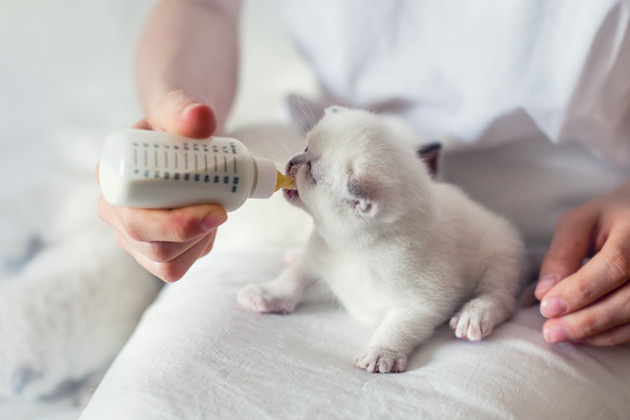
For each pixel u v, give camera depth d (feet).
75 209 2.43
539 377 1.36
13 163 2.83
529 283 1.82
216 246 1.99
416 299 1.58
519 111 1.85
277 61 3.05
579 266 1.60
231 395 1.30
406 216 1.60
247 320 1.53
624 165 1.92
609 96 1.75
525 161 2.00
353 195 1.53
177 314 1.54
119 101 3.07
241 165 1.29
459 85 1.95
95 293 1.94
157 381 1.32
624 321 1.48
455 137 2.00
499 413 1.27
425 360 1.46
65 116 3.03
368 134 1.63
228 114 2.12
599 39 1.66
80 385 1.85
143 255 1.34
